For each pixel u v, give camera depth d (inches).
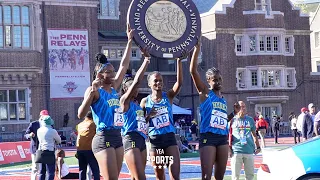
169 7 479.8
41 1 1994.3
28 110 1963.6
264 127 1475.1
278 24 2410.2
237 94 2351.1
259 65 2369.6
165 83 2407.7
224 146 517.0
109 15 2407.7
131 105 504.7
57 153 858.1
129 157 502.0
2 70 1908.2
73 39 2038.6
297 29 2492.6
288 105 2433.6
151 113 511.2
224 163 519.2
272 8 2428.6
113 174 443.2
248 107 2369.6
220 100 521.0
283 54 2420.0
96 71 454.3
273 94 2393.0
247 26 2381.9
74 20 2044.8
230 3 2362.2
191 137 2107.5
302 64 2487.7
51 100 2000.5
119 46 2319.1
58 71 2010.3
